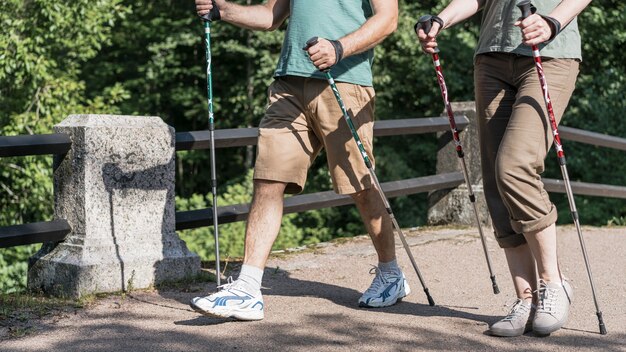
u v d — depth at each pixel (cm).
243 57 2217
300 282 551
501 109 417
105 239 511
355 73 444
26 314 450
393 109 2061
